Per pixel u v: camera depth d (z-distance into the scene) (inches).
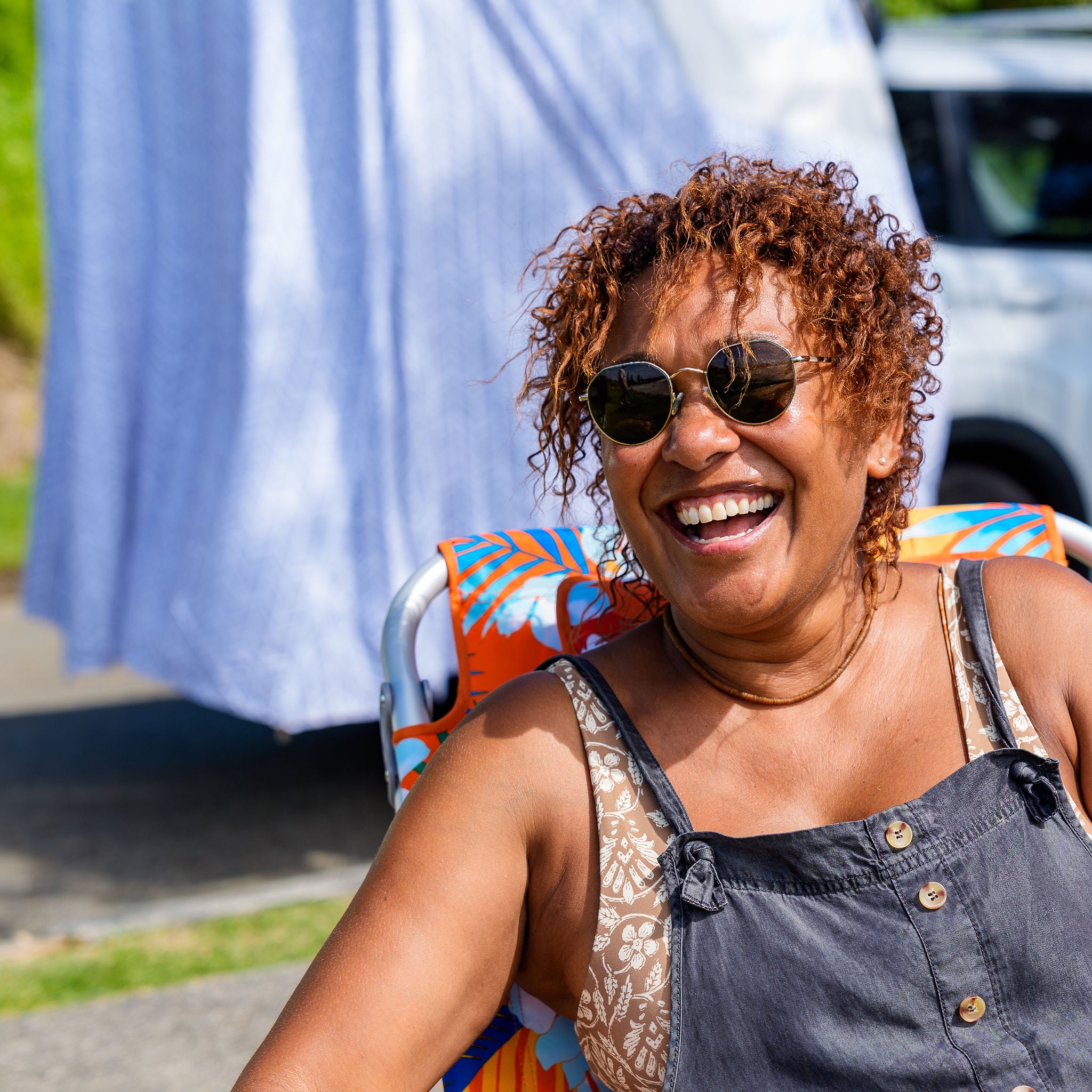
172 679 139.9
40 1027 105.7
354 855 143.4
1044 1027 46.6
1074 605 51.8
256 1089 43.5
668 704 51.1
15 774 179.5
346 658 135.5
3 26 373.4
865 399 48.4
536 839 49.4
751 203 49.1
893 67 171.9
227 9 134.4
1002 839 47.6
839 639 51.0
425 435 135.3
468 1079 55.7
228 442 136.3
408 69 132.7
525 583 67.3
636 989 47.4
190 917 127.3
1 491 365.7
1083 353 169.9
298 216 133.5
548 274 56.4
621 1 140.6
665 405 47.7
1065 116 177.6
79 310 151.6
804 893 46.9
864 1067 45.5
